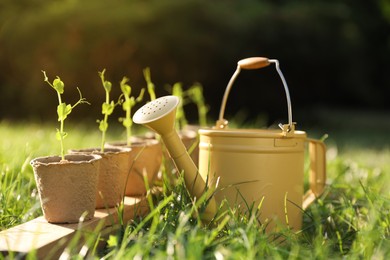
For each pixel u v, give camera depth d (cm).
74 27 430
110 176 111
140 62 449
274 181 112
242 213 112
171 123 108
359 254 98
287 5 589
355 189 146
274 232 106
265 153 112
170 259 88
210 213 108
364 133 489
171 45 457
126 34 439
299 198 116
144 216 117
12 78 443
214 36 477
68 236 97
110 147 118
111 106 114
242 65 124
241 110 518
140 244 92
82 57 432
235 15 491
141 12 447
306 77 535
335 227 121
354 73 634
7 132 243
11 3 443
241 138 112
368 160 236
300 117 556
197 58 471
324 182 128
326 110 643
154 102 110
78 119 441
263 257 94
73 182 101
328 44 520
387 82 675
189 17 467
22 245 92
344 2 653
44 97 440
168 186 122
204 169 116
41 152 177
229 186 112
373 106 678
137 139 141
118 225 106
